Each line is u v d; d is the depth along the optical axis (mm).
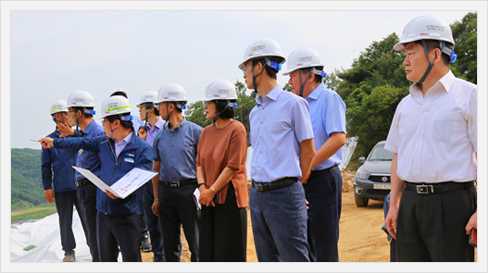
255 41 3707
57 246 7664
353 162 25516
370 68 29781
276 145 3521
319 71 4453
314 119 4414
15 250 8211
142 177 4367
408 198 3129
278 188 3496
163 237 5242
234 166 4328
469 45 23531
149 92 6902
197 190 4785
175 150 5164
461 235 2895
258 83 3676
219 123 4504
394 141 3389
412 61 3059
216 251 4414
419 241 3107
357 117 25875
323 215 4273
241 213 4402
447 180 2922
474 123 2881
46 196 6887
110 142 4672
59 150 6895
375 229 8703
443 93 3002
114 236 4605
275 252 3742
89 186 5609
